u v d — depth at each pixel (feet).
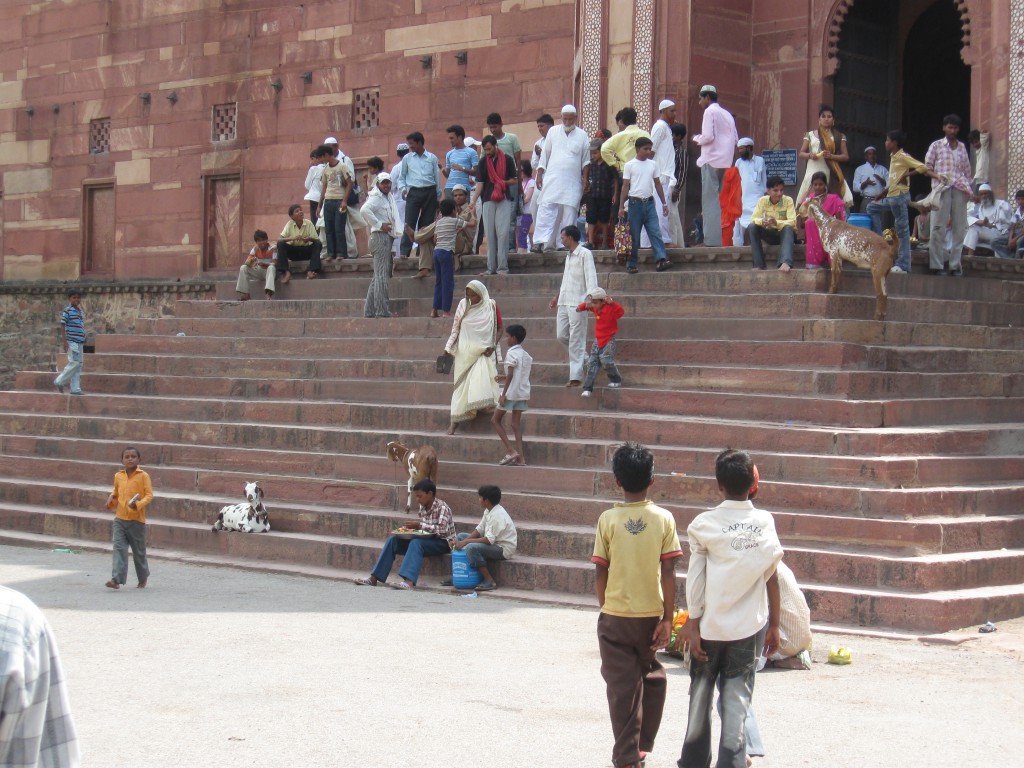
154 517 40.88
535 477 35.27
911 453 32.24
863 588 28.50
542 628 27.78
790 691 22.40
